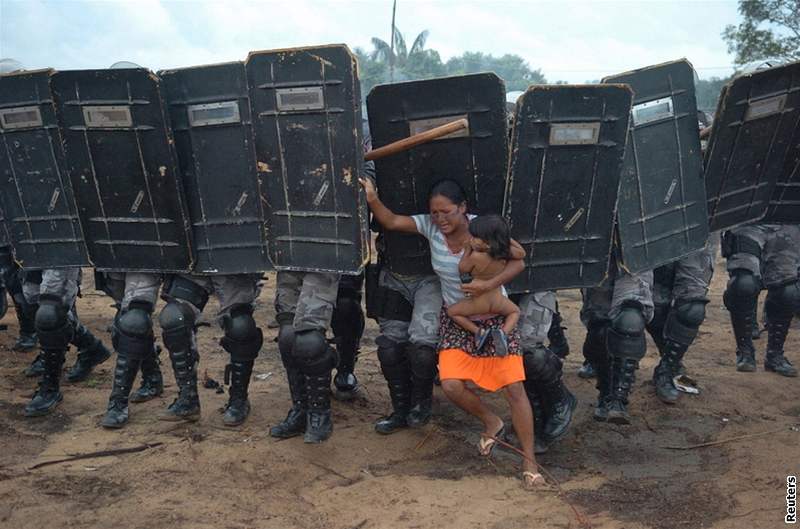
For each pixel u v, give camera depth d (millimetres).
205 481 4613
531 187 4699
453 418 5844
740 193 5676
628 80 4992
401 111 4645
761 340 8391
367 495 4457
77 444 5172
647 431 5637
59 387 6160
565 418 5125
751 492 4488
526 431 4609
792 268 6738
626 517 4207
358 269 4691
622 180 5062
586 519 4172
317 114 4543
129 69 4668
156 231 5094
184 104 4844
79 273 6066
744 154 5484
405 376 5301
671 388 6188
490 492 4508
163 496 4410
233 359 5477
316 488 4594
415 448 5184
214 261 5121
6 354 7445
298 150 4652
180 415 5426
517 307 4684
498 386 4598
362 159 4566
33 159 5250
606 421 5707
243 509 4281
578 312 9930
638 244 5184
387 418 5492
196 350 5527
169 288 5355
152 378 6125
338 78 4441
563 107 4555
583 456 5176
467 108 4602
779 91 5289
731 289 6762
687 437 5496
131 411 5863
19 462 4906
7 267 7094
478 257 4418
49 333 5645
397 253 5051
